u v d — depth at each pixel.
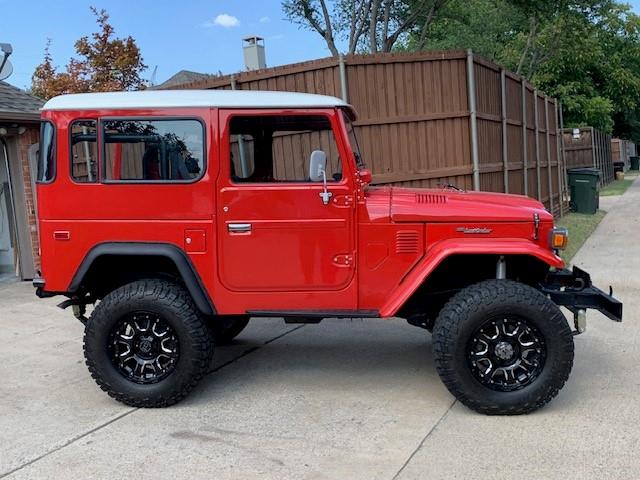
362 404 4.48
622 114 40.06
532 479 3.35
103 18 24.80
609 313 4.33
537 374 4.14
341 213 4.34
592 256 9.98
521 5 18.05
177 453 3.79
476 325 4.10
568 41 23.34
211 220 4.36
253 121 4.43
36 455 3.79
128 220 4.39
